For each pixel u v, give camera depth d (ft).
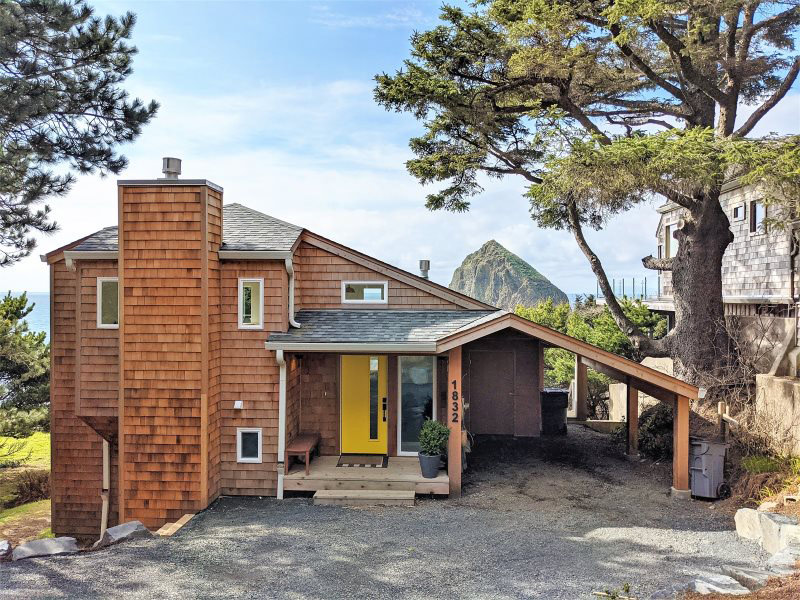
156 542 26.18
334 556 24.14
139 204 33.19
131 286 33.22
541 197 51.11
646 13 41.01
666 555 24.22
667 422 42.88
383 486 33.96
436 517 29.99
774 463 32.78
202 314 32.94
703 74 49.85
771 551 24.34
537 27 45.50
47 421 56.29
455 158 58.54
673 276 52.49
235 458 35.17
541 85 53.93
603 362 33.45
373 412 39.68
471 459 42.68
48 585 20.81
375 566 22.99
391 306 41.34
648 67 49.85
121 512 32.91
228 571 22.40
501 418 51.13
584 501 32.94
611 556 24.12
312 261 41.39
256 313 35.58
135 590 20.43
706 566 22.85
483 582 21.34
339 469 36.17
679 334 50.72
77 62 41.32
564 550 24.89
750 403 42.42
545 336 33.55
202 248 32.96
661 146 41.11
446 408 40.19
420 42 49.70
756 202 58.70
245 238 37.35
